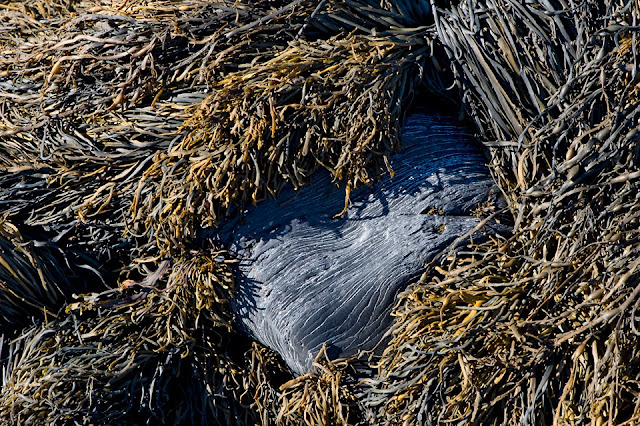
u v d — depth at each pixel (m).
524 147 2.52
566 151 2.47
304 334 2.57
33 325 2.73
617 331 2.12
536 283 2.34
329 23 2.68
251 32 2.62
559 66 2.53
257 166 2.44
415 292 2.47
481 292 2.37
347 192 2.46
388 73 2.54
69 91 2.75
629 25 2.40
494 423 2.32
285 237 2.59
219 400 2.68
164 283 2.68
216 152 2.43
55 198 2.74
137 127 2.61
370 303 2.55
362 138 2.45
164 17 2.64
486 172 2.65
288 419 2.59
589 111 2.42
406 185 2.58
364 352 2.56
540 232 2.39
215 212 2.54
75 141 2.65
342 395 2.55
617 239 2.20
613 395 2.11
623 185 2.33
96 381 2.52
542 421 2.26
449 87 2.63
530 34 2.56
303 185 2.54
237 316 2.69
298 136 2.48
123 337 2.64
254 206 2.58
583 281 2.29
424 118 2.71
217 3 2.65
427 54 2.67
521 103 2.54
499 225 2.55
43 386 2.49
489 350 2.33
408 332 2.44
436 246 2.53
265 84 2.47
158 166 2.52
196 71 2.62
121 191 2.60
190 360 2.69
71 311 2.71
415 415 2.40
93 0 3.03
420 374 2.38
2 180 2.73
